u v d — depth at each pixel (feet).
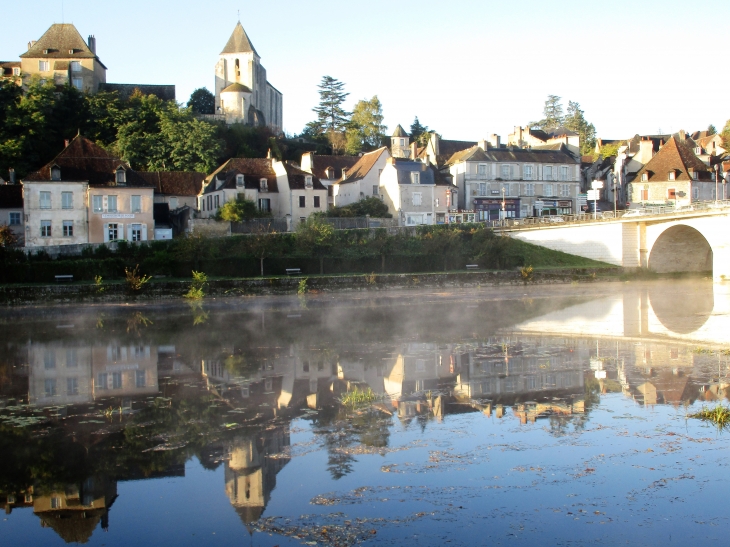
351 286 200.03
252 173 271.08
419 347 97.86
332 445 53.31
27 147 299.58
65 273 180.65
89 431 58.49
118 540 38.99
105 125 328.29
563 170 329.52
